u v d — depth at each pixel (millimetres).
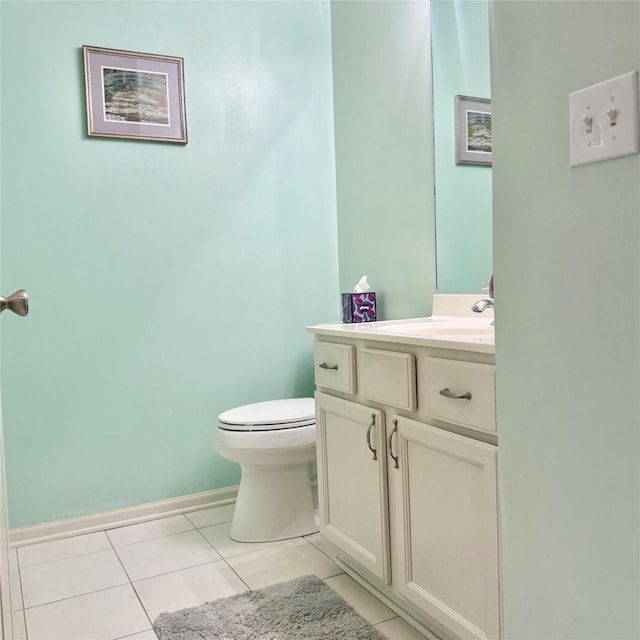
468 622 1302
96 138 2264
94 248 2277
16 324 2166
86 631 1598
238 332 2549
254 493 2180
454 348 1294
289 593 1744
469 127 1926
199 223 2457
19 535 2188
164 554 2068
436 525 1395
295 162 2637
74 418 2270
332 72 2699
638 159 668
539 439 813
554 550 801
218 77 2469
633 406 688
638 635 700
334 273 2738
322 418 1894
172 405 2436
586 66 720
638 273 674
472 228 1929
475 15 1891
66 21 2203
